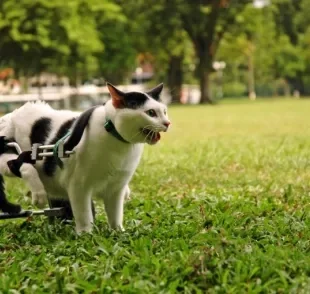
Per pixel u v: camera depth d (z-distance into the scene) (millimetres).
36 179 2086
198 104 14641
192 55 18328
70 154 2025
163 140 5484
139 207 2529
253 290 1620
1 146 2160
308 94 22312
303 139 5031
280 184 3049
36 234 2139
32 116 2166
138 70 21469
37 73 13148
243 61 21828
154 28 14508
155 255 1869
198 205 2480
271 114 9219
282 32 18469
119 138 1974
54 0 10805
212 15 14570
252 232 2072
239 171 3455
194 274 1695
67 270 1793
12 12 10492
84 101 17328
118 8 12336
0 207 2160
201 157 3961
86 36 11734
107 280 1703
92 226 2100
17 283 1748
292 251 1861
